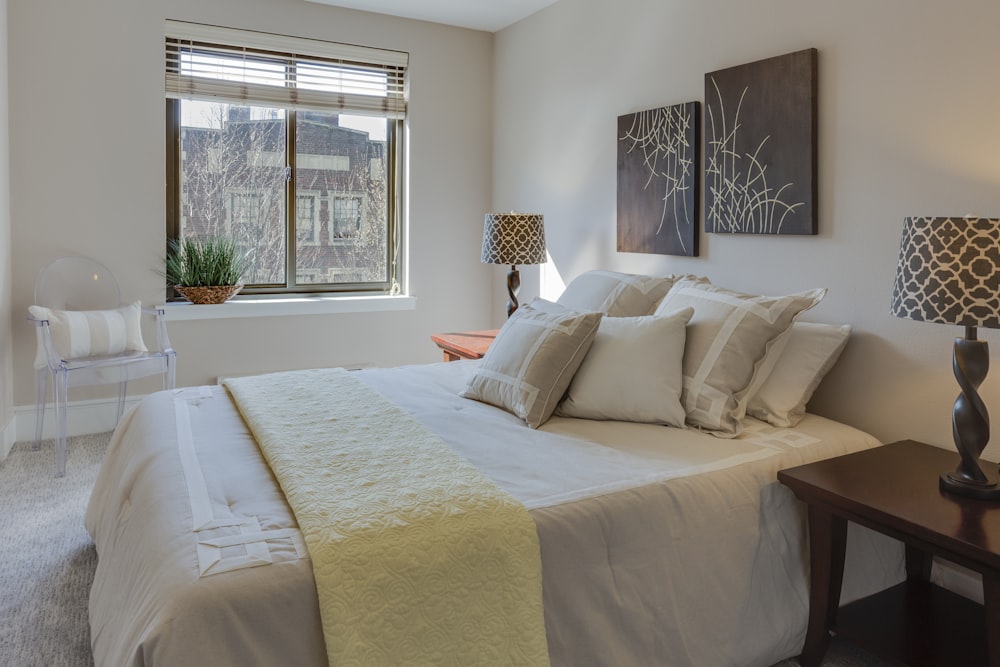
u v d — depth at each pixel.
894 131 2.28
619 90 3.55
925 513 1.64
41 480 3.16
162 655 1.19
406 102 4.56
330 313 4.44
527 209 4.41
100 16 3.71
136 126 3.83
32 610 2.13
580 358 2.37
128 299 3.89
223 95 4.06
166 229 4.05
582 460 1.91
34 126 3.60
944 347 2.18
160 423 2.20
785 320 2.26
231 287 4.11
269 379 2.68
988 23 2.03
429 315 4.75
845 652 2.02
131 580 1.48
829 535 1.84
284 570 1.33
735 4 2.84
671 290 2.69
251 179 4.27
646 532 1.69
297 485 1.61
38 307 3.38
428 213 4.68
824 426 2.31
